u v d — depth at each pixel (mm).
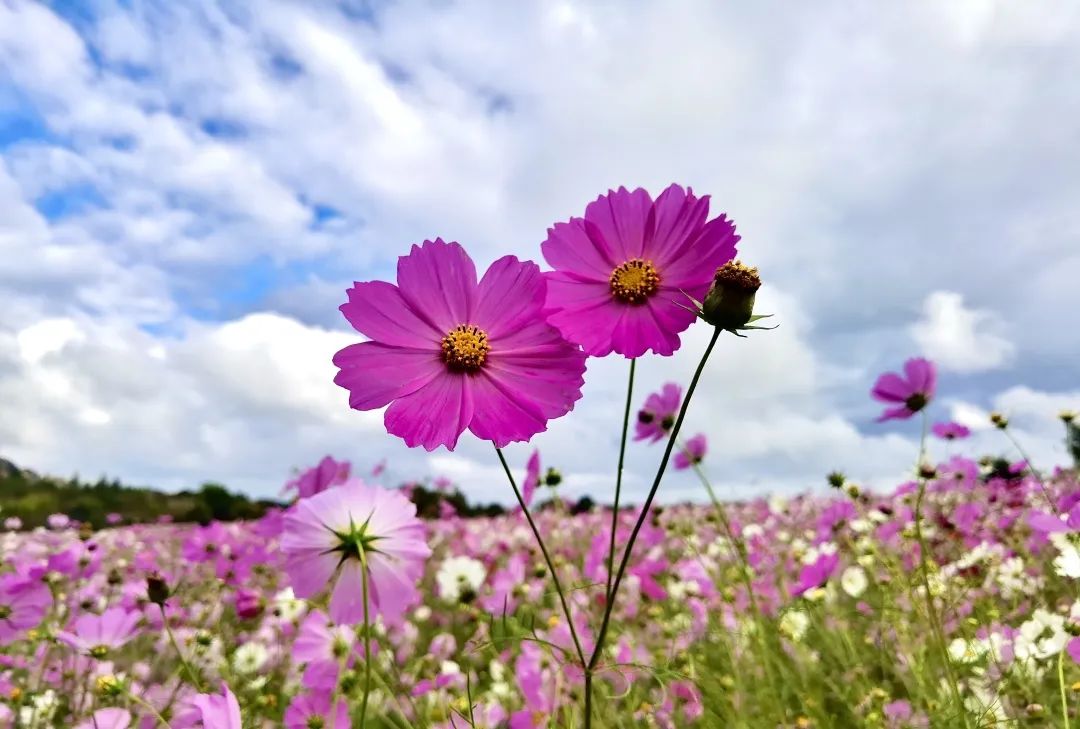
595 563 580
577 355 216
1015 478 647
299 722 362
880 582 519
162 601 359
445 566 597
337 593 245
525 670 400
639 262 221
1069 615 436
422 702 430
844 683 481
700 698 430
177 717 347
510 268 220
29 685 504
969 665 424
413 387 215
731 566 699
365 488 254
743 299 189
